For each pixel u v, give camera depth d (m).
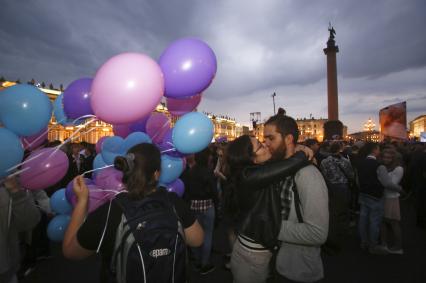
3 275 2.23
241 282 1.98
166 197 1.59
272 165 1.79
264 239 1.77
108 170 2.88
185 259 1.50
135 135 2.89
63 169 2.58
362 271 3.98
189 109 3.24
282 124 1.95
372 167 4.51
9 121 2.16
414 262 4.24
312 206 1.68
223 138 9.91
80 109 2.55
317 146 5.97
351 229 5.82
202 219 4.16
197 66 2.33
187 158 4.41
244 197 1.90
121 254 1.35
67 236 1.47
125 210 1.43
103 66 2.07
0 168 1.98
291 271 1.83
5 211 2.17
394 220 4.59
